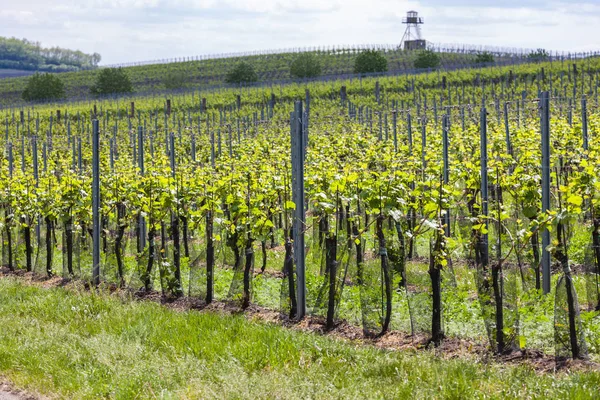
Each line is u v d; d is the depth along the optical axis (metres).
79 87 96.38
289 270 9.18
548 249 7.27
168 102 43.56
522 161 11.59
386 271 8.34
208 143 24.22
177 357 7.22
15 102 83.31
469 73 56.69
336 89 54.16
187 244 12.87
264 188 11.24
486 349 7.37
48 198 12.89
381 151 16.16
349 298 9.40
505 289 7.71
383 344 7.91
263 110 45.78
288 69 97.44
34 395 6.62
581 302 8.95
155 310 9.21
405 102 45.66
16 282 11.78
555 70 52.91
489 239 9.72
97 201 11.90
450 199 8.80
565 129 15.20
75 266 12.43
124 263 12.46
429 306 8.07
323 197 9.27
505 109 13.18
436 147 15.70
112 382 6.54
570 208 7.32
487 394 5.80
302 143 9.09
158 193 11.29
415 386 6.07
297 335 7.75
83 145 29.52
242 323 8.25
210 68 105.06
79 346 7.74
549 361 6.96
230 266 12.44
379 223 8.55
